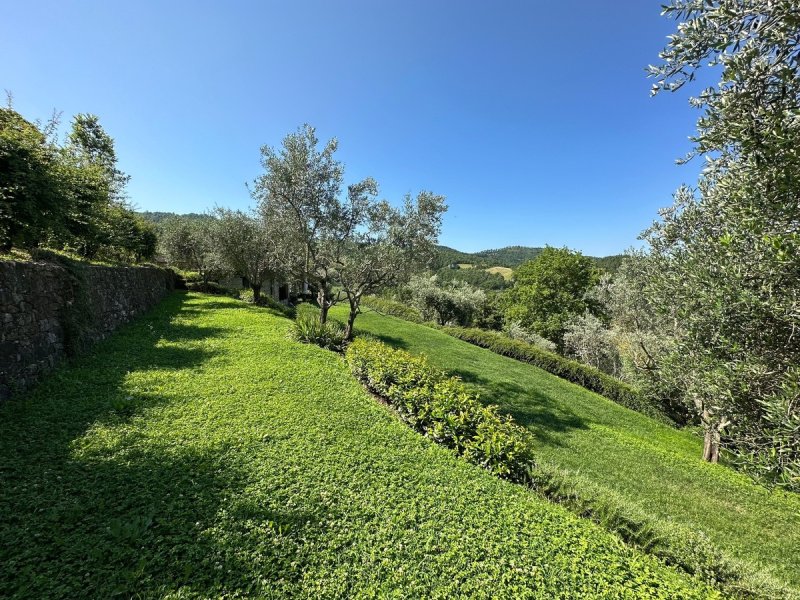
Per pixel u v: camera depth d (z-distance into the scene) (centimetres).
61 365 762
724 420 378
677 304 504
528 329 3406
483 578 351
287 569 332
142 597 284
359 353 960
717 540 694
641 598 353
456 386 799
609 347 2369
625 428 1362
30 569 290
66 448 468
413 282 3644
